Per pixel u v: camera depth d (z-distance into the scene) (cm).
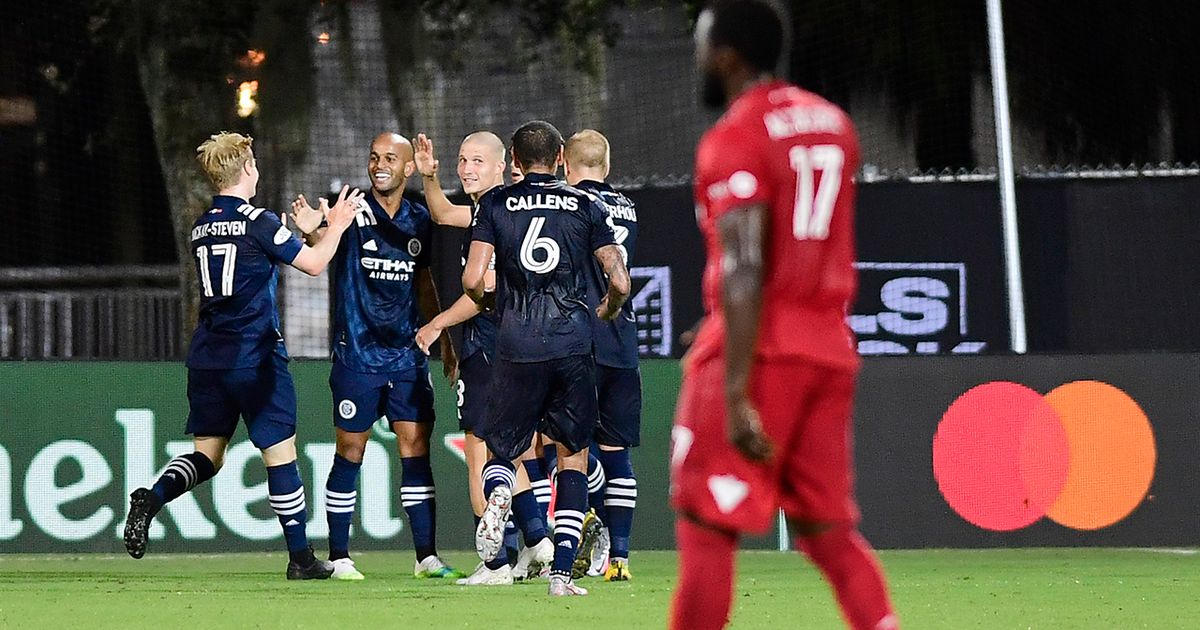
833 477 1381
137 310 5256
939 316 4450
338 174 6581
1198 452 3666
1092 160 5869
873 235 4456
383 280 2980
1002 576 2961
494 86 6719
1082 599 2500
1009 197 4041
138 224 7069
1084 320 4522
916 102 5900
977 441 3650
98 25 6756
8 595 2561
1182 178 4531
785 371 1346
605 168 2792
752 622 2156
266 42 6525
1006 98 4075
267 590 2656
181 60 6456
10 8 6912
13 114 7231
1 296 5156
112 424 3456
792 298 1358
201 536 3450
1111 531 3650
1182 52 5847
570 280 2486
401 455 3036
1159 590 2658
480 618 2175
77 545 3441
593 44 6588
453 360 3119
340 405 2978
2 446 3428
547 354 2461
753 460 1291
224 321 2855
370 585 2773
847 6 5922
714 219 1335
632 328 2778
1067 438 3656
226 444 2928
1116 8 5853
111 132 7044
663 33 6569
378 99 6656
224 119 6475
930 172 5003
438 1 6638
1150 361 3669
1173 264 4522
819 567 1442
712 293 1387
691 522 1388
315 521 3503
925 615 2258
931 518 3628
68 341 5194
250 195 2898
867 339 4450
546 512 2916
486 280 2791
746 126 1341
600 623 2111
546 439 3098
